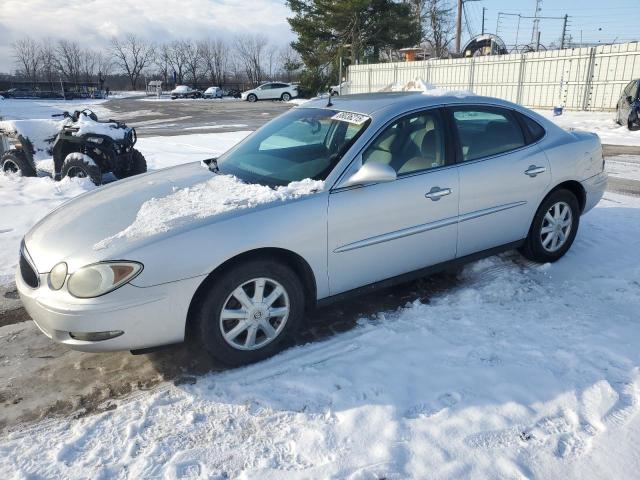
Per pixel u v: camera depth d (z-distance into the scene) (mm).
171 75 90250
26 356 3426
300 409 2775
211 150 12609
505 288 4094
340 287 3480
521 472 2277
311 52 41312
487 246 4164
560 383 2861
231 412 2779
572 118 18969
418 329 3523
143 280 2809
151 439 2598
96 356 3402
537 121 4484
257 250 3133
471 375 2971
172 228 2949
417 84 5137
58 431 2691
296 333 3572
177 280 2873
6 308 4125
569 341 3277
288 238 3145
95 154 8453
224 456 2459
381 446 2455
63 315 2766
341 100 4223
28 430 2705
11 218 6406
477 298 3922
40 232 3277
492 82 24484
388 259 3613
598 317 3596
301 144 3869
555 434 2500
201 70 89188
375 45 39750
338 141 3633
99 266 2779
